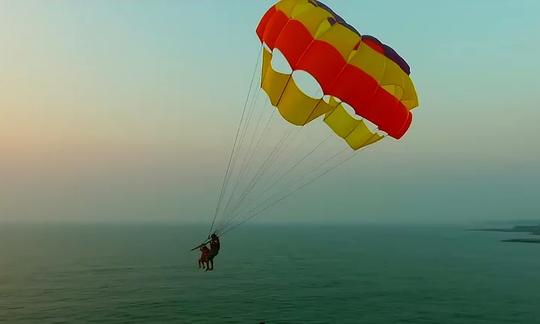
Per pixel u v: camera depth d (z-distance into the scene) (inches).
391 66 573.9
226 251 6584.6
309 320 2325.3
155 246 7765.8
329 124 626.8
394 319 2336.4
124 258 5438.0
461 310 2519.7
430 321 2293.3
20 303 2682.1
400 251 6624.0
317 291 3127.5
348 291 3129.9
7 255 5797.2
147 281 3575.3
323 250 6835.6
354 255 5920.3
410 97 585.9
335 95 565.9
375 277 3818.9
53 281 3558.1
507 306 2618.1
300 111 585.0
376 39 589.9
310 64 561.9
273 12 613.6
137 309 2534.5
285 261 5113.2
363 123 623.8
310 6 573.0
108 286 3319.4
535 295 2955.2
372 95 565.6
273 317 2380.7
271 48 601.9
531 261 5113.2
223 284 3432.6
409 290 3166.8
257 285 3390.7
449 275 3937.0
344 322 2285.9
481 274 3991.1
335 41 556.1
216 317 2370.8
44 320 2278.5
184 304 2669.8
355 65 560.1
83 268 4416.8
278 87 596.7
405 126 596.4
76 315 2385.6
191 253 6254.9
